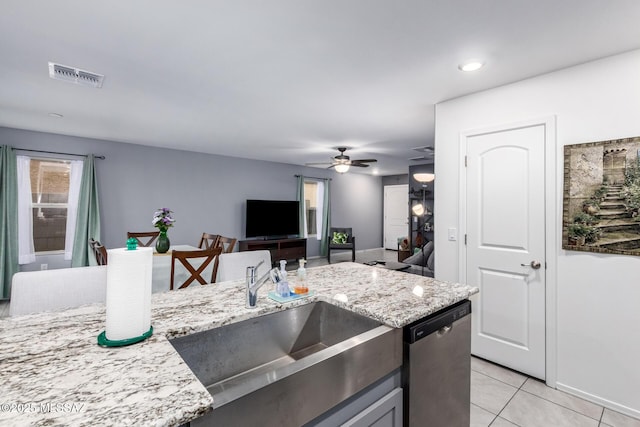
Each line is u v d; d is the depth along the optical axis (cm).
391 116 353
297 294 154
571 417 195
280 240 674
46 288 157
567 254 222
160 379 79
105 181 491
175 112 345
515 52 207
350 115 351
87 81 262
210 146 536
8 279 417
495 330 259
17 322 117
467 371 160
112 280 96
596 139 212
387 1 159
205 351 120
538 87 238
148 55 218
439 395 141
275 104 317
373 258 809
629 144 197
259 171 682
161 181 547
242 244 629
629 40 189
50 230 454
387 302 145
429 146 518
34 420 62
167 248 339
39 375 80
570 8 161
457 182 284
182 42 201
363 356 109
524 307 243
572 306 220
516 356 247
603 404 206
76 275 166
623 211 199
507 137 253
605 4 157
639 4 157
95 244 329
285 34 191
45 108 332
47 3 161
